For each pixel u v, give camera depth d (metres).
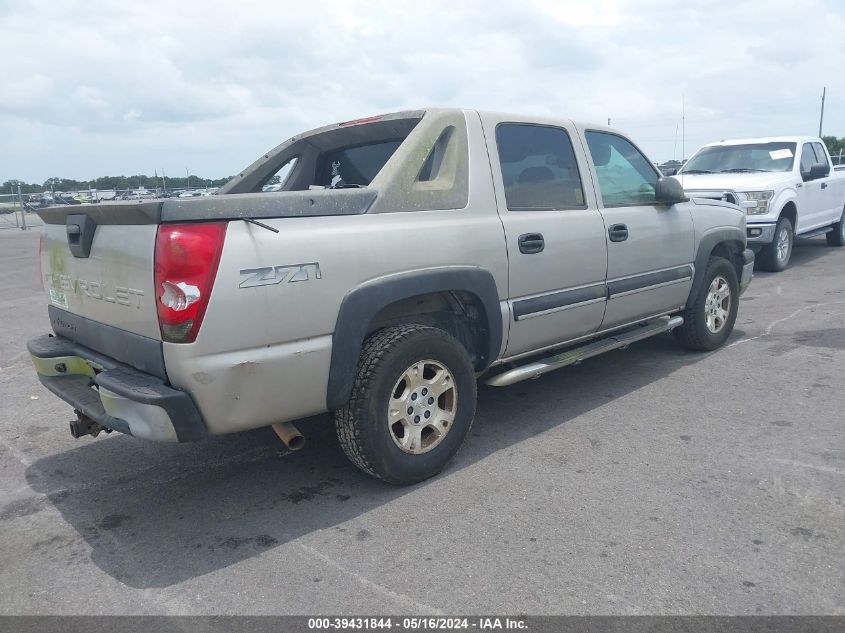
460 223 3.83
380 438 3.49
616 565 2.91
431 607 2.67
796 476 3.65
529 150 4.40
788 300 8.16
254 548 3.16
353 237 3.34
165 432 2.93
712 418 4.54
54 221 3.76
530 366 4.34
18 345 7.40
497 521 3.31
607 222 4.74
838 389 4.97
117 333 3.28
